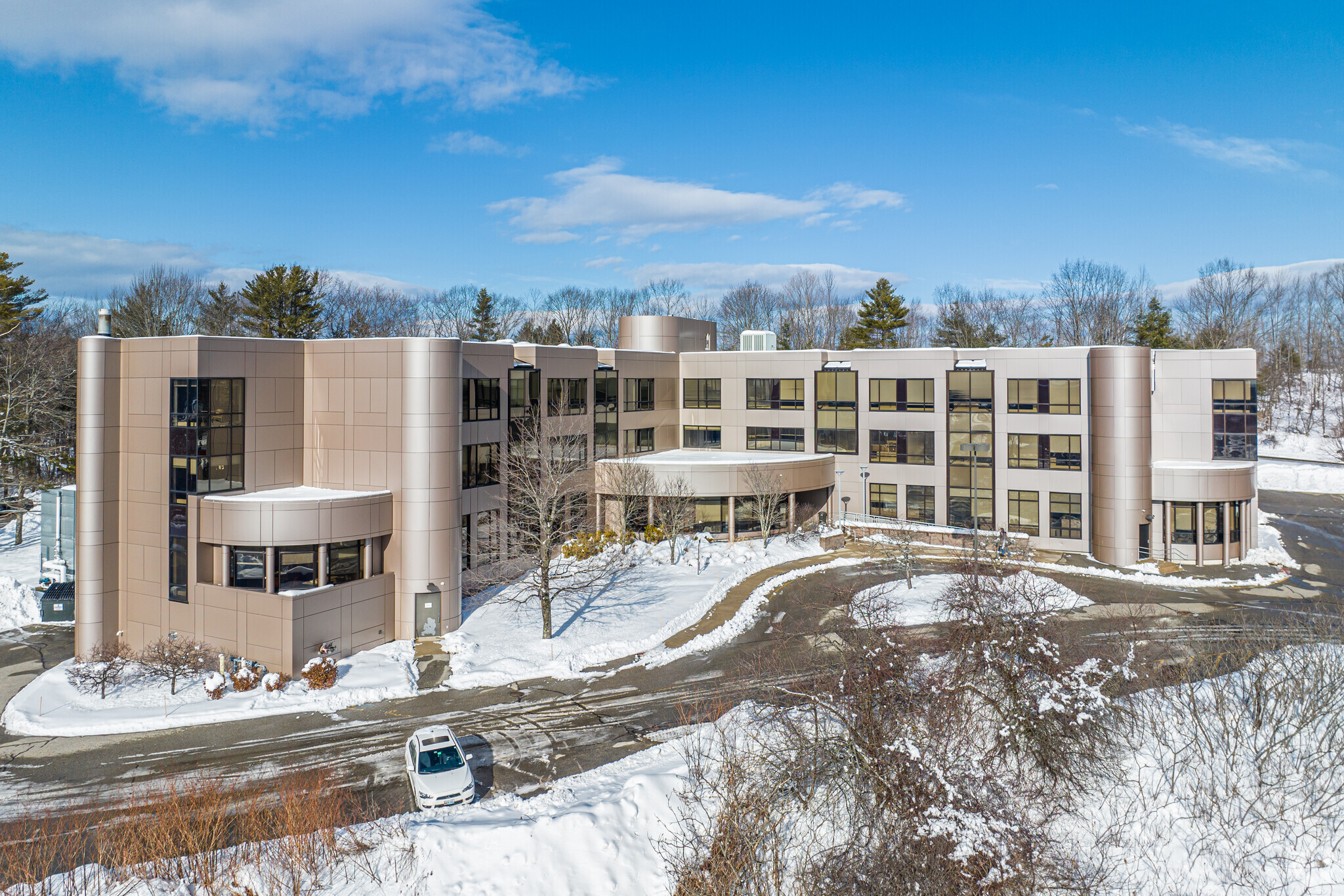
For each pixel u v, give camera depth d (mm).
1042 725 17797
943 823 15172
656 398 53969
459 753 19672
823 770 17469
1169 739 19547
